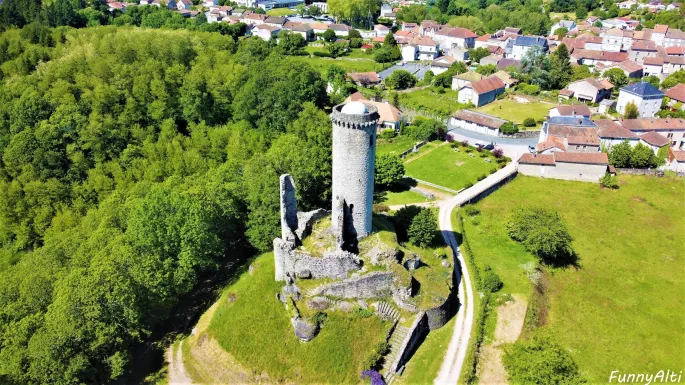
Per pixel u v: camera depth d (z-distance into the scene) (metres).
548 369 43.19
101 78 106.94
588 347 55.34
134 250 54.59
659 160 94.19
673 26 196.25
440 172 93.38
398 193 86.00
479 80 138.62
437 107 133.75
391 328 51.59
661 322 59.41
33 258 60.66
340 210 53.62
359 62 175.25
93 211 69.38
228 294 57.44
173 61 118.56
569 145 97.56
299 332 50.12
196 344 53.50
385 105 117.75
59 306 48.59
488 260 66.81
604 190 88.38
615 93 139.75
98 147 87.56
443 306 53.69
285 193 54.47
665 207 83.44
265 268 59.28
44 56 118.44
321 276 53.88
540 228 67.50
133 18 177.75
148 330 55.34
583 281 65.81
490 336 53.50
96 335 48.12
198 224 57.69
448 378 48.41
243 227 69.62
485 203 83.31
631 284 65.62
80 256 56.91
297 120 97.25
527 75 149.62
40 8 157.12
